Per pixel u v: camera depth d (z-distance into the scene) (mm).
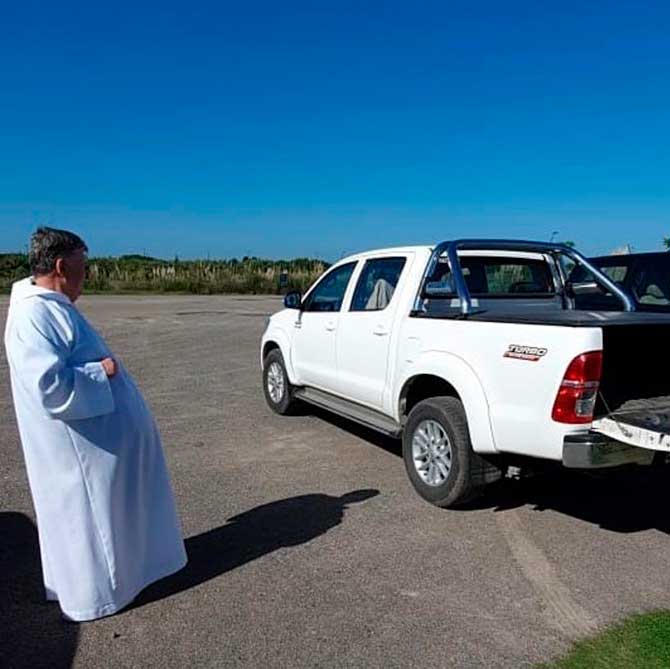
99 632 3250
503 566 3992
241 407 8336
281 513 4797
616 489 5375
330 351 6539
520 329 4211
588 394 3898
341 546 4246
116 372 3309
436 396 5234
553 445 3975
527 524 4637
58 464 3186
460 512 4836
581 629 3299
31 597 3580
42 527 3285
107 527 3303
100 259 44719
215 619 3373
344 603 3543
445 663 3012
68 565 3281
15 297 3158
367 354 5852
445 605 3531
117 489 3320
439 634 3252
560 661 3025
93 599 3309
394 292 5625
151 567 3582
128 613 3420
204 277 40781
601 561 4070
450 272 5730
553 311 5285
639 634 3248
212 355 12891
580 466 3855
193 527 4539
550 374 3977
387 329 5539
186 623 3334
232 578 3809
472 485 4660
